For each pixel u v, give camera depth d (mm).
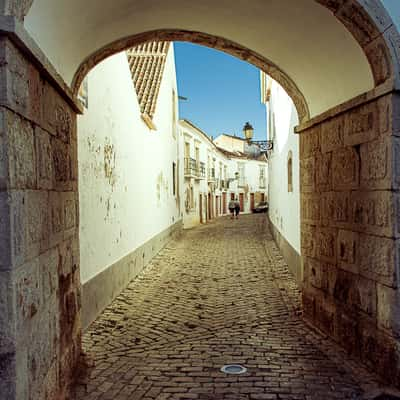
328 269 4809
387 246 3492
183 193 21828
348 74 4148
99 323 5664
